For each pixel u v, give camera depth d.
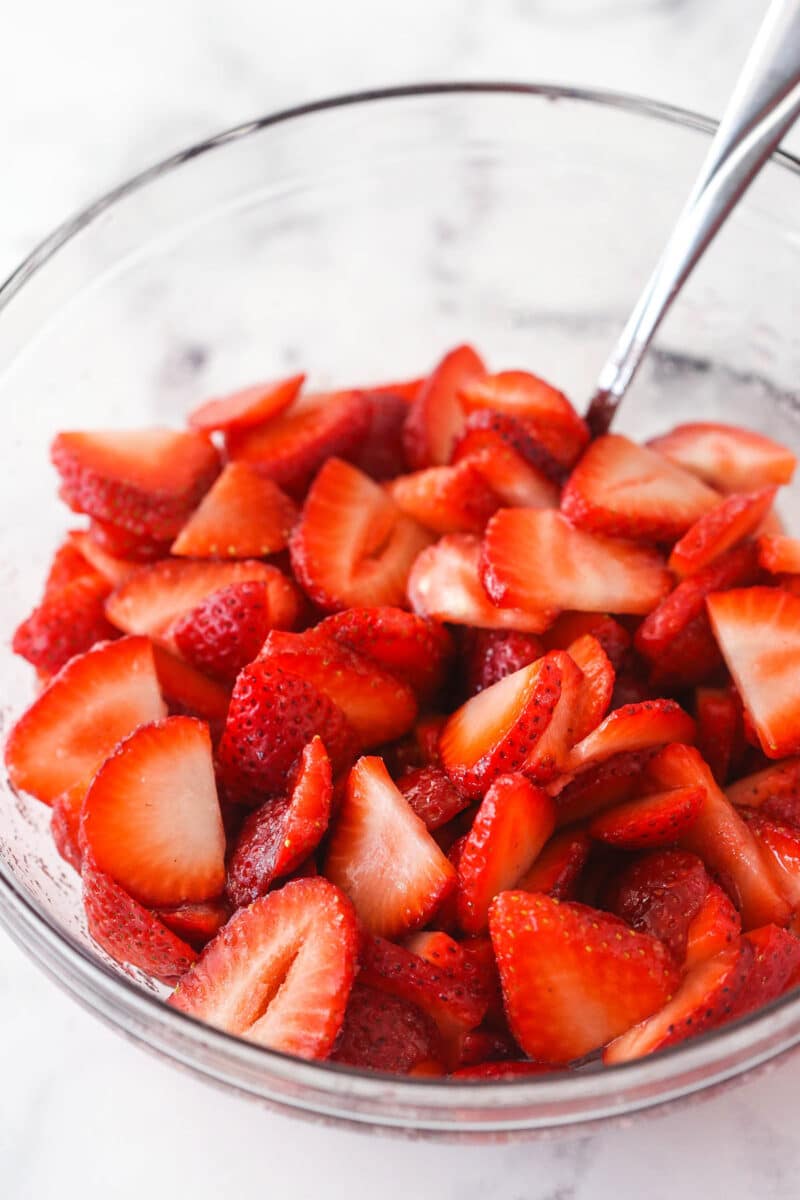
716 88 0.63
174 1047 0.45
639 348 0.52
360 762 0.49
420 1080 0.44
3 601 0.54
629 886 0.48
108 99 0.65
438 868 0.47
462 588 0.52
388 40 0.65
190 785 0.49
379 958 0.46
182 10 0.66
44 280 0.54
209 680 0.52
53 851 0.51
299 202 0.57
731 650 0.51
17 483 0.54
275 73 0.65
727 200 0.49
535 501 0.54
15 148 0.64
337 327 0.60
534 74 0.64
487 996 0.47
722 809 0.49
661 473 0.54
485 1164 0.49
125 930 0.48
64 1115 0.50
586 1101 0.44
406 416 0.57
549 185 0.57
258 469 0.55
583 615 0.52
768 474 0.55
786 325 0.56
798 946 0.47
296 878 0.48
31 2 0.66
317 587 0.52
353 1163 0.49
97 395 0.57
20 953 0.52
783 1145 0.49
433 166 0.57
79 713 0.51
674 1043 0.46
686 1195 0.48
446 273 0.59
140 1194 0.49
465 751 0.49
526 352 0.60
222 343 0.59
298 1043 0.46
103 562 0.54
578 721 0.49
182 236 0.56
